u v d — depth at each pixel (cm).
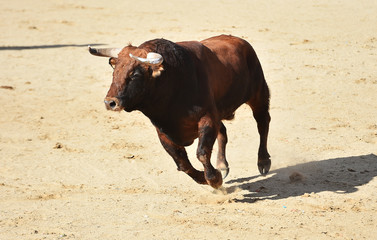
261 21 3253
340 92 1927
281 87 1998
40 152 1416
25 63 2436
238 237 913
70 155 1391
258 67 1238
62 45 2789
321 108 1758
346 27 3028
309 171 1237
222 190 1127
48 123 1670
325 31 2941
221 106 1123
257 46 2627
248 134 1535
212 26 3120
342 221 972
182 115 1012
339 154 1340
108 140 1513
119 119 1717
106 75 2250
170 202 1086
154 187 1177
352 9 3572
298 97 1878
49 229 958
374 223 963
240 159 1345
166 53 990
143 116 1750
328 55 2441
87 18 3538
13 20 3494
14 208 1062
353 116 1670
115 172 1272
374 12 3438
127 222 987
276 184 1172
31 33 3100
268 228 948
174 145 1080
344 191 1110
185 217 1004
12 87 2050
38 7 4025
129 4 4094
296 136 1493
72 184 1196
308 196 1089
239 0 4134
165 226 966
